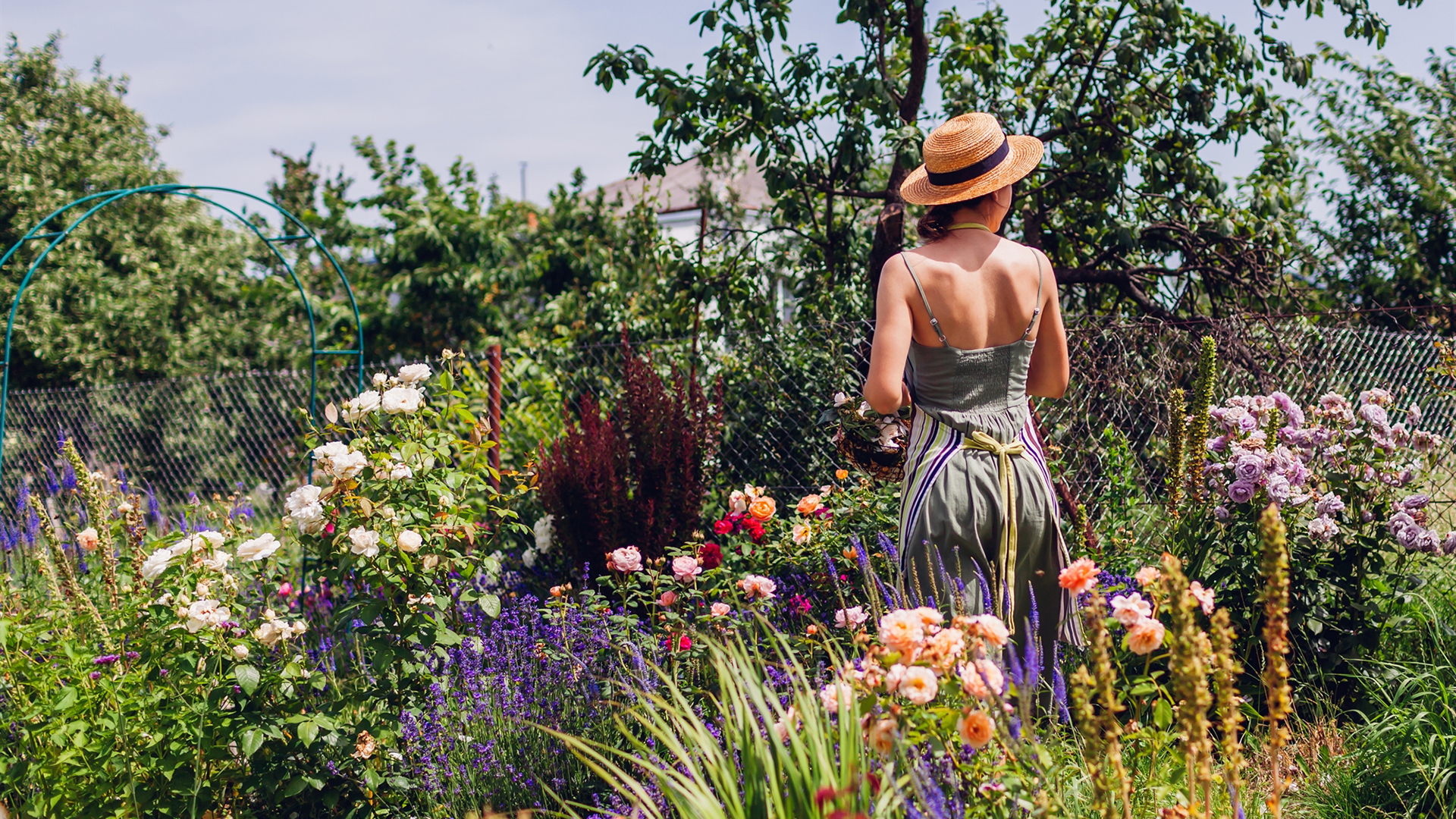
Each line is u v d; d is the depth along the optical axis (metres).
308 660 3.22
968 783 1.86
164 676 2.64
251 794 2.69
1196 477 3.26
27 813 2.58
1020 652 2.49
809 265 6.93
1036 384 2.68
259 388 7.64
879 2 5.58
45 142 12.48
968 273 2.46
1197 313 6.52
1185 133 6.16
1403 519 2.99
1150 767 2.00
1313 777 2.55
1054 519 2.49
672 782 1.90
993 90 6.23
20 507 5.47
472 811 2.65
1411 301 9.49
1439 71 10.54
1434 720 2.48
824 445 5.03
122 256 12.24
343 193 14.88
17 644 2.93
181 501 7.56
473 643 3.03
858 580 3.72
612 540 4.45
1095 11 6.12
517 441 6.05
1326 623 3.02
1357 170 10.21
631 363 4.86
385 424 3.16
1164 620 2.80
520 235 12.38
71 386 11.66
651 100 5.79
